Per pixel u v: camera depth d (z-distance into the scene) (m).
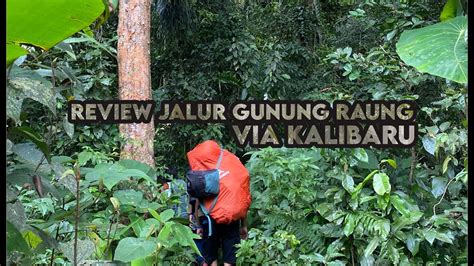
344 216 2.68
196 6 7.12
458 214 2.44
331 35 8.18
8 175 1.30
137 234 2.48
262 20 8.38
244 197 3.25
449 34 1.35
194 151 3.34
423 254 2.63
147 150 4.00
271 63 6.72
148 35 4.36
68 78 1.69
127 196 2.61
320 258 2.61
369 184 2.87
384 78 3.09
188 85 6.75
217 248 3.39
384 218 2.57
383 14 3.44
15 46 1.15
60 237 2.23
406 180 2.91
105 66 4.70
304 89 6.99
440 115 2.99
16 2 1.13
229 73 6.91
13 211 1.21
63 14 1.21
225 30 6.98
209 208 3.22
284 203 3.02
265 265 2.71
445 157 2.61
